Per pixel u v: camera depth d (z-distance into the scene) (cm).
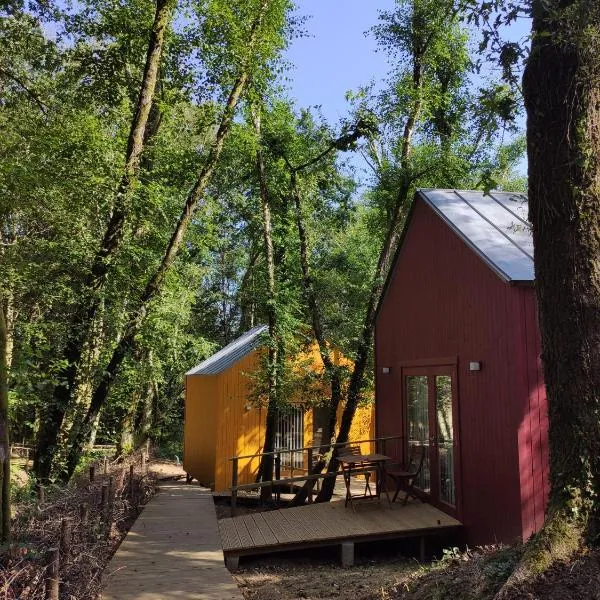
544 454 708
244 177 1507
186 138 1233
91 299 899
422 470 983
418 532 802
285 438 1529
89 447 1041
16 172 851
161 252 1159
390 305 1165
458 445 846
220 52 1087
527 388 709
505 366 737
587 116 429
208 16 1048
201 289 2558
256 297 1386
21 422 950
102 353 1006
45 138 922
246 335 2003
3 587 341
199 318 2702
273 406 1315
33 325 825
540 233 442
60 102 1051
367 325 1246
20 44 1014
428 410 969
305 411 1400
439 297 936
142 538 750
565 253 424
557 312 425
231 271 2666
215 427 1487
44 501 568
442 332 921
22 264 871
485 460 775
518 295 720
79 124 984
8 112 957
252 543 758
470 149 1342
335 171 1425
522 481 694
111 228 930
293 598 612
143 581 565
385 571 724
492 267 754
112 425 1650
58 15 989
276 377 1300
